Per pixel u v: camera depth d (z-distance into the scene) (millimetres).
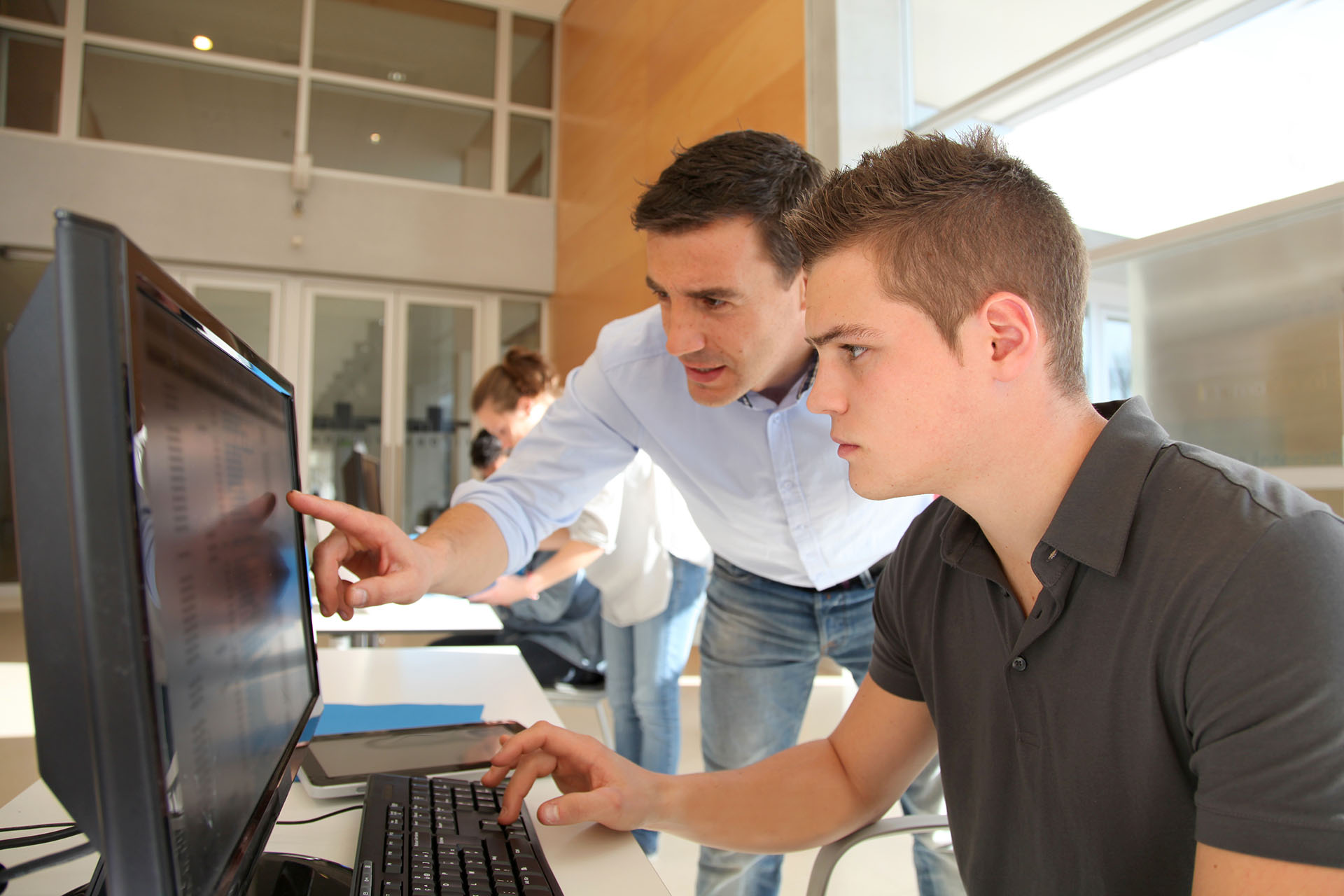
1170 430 2332
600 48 6219
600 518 2092
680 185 1091
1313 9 1964
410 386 6652
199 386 514
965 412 696
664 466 1530
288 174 6238
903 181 693
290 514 790
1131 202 2434
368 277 6480
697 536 2168
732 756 1672
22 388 407
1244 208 2125
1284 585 569
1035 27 2717
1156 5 2285
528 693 1314
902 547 944
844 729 971
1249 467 659
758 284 1113
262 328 6305
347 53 6535
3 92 5637
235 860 521
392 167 6629
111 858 381
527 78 7141
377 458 6512
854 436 723
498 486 1351
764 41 3918
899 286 686
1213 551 614
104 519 364
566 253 6797
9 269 5586
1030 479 721
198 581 489
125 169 5836
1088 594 691
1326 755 531
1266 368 2092
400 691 1317
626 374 1396
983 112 2920
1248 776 555
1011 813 792
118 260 367
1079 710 700
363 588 870
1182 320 2293
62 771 407
